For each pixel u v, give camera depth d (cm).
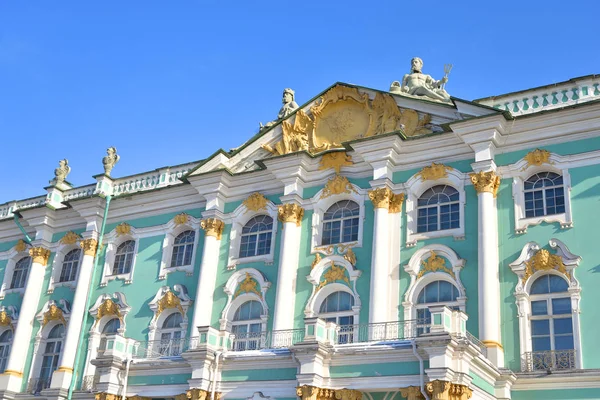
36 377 3497
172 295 3259
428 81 3111
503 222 2680
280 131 3300
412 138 2895
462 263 2662
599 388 2291
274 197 3228
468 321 2578
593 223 2519
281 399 2338
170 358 2622
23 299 3675
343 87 3183
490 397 2330
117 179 3731
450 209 2816
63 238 3753
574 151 2644
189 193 3453
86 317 3391
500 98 2842
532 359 2441
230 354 2489
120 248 3616
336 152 3059
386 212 2867
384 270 2772
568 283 2481
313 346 2259
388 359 2191
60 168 4000
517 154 2747
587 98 2662
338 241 2998
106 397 2606
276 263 3081
